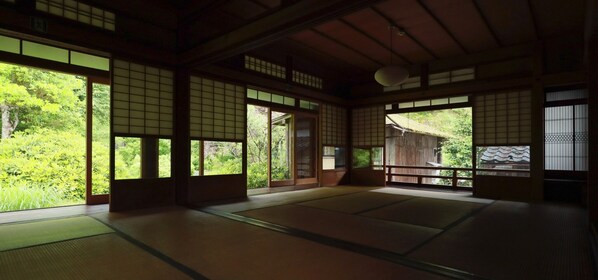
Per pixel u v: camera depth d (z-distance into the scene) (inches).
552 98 230.7
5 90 235.9
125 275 84.0
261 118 369.7
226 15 198.1
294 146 287.4
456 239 121.0
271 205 193.3
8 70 241.6
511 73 238.1
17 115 248.4
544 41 227.0
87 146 186.4
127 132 175.0
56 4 151.6
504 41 230.8
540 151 223.5
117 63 171.6
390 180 321.4
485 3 173.8
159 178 189.6
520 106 234.1
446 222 149.9
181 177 197.5
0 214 158.4
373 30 213.2
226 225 140.6
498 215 167.8
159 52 189.2
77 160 249.4
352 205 195.0
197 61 186.1
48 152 241.4
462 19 194.5
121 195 172.1
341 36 224.8
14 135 238.2
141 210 174.7
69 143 251.8
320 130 303.7
